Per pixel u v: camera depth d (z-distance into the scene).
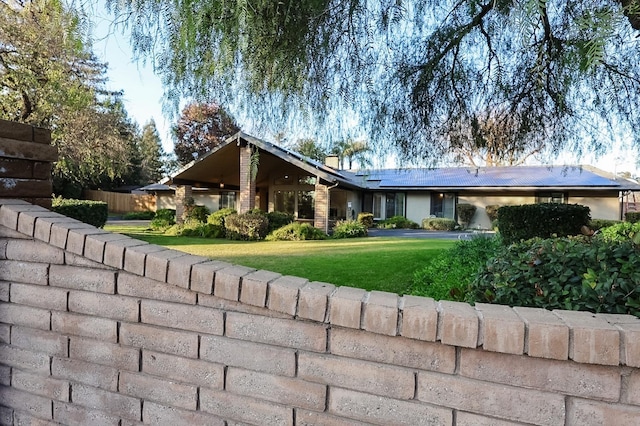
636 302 1.53
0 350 1.48
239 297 1.17
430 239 11.30
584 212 6.38
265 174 16.89
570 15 2.59
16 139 1.54
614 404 0.87
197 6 1.64
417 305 1.04
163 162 27.05
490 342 0.94
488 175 18.14
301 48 2.15
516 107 3.57
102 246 1.32
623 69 2.92
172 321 1.26
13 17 7.21
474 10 2.93
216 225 12.08
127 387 1.31
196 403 1.23
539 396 0.92
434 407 1.00
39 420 1.42
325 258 6.68
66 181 21.89
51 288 1.40
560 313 1.00
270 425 1.16
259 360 1.17
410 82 3.25
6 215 1.45
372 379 1.06
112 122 11.89
